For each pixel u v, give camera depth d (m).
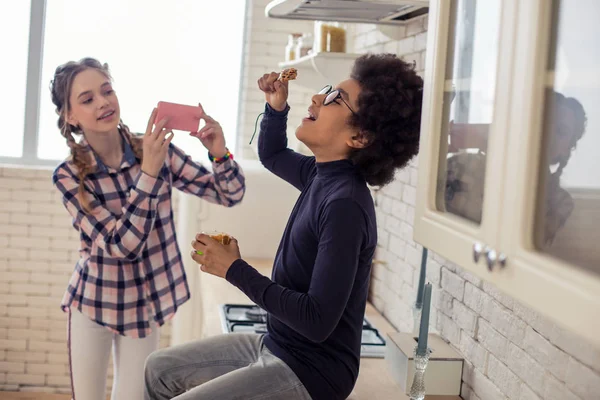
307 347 1.63
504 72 1.02
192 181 2.67
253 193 3.62
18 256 3.96
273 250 3.67
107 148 2.49
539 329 1.58
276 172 2.07
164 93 4.11
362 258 1.62
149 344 2.53
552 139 0.91
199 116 2.46
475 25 1.15
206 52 4.12
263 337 1.88
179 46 4.09
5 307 3.99
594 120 0.81
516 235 0.97
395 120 1.67
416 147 1.72
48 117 4.08
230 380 1.59
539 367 1.58
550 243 0.90
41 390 4.06
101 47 4.03
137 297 2.48
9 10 3.97
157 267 2.52
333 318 1.47
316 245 1.61
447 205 1.25
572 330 0.83
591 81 0.82
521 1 0.98
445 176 1.26
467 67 1.18
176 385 1.82
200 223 3.60
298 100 4.06
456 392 2.01
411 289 2.59
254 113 4.18
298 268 1.63
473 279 1.98
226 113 4.20
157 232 2.52
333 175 1.66
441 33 1.29
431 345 2.10
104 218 2.37
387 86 1.65
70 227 3.97
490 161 1.06
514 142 0.99
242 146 4.19
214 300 2.89
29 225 3.95
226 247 1.59
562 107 0.88
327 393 1.61
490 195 1.05
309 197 1.69
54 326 4.02
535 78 0.94
